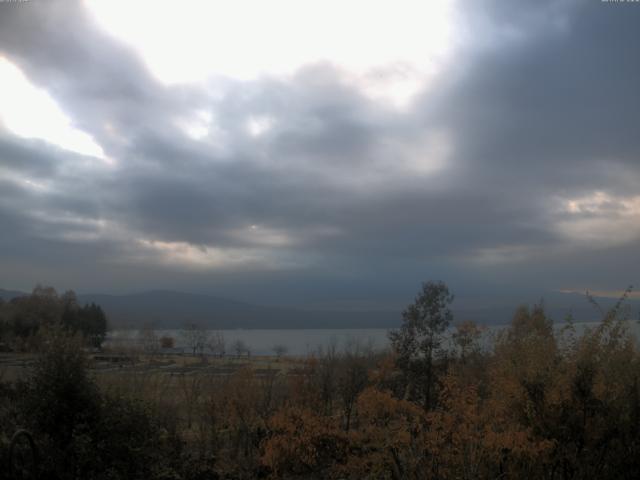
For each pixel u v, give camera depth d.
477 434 7.28
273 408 12.02
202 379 14.52
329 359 15.33
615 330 7.93
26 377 8.44
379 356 15.84
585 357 7.55
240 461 10.46
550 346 7.96
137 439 8.44
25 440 7.31
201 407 12.31
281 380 13.91
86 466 7.59
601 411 7.46
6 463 6.76
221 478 9.32
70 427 7.93
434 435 7.39
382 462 7.82
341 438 8.87
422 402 13.95
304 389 12.61
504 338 10.50
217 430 11.69
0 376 9.42
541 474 7.29
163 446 9.35
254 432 11.16
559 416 7.45
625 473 7.29
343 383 13.34
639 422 7.42
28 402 7.94
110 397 8.66
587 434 7.41
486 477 7.21
